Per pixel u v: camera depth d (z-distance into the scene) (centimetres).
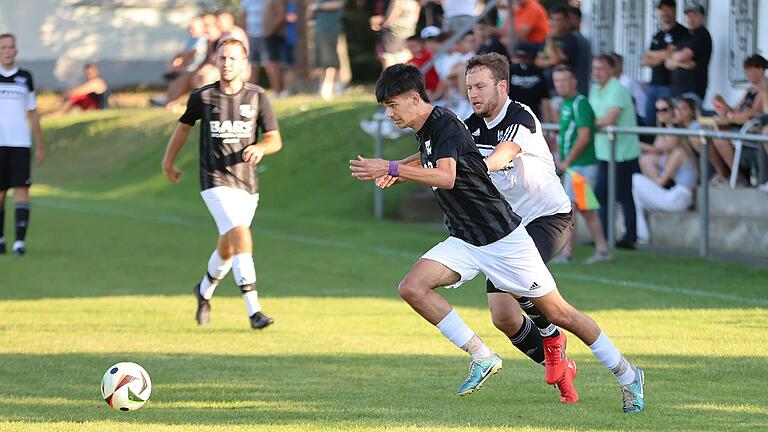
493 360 2142
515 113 2256
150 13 11662
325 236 5341
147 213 6294
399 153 6375
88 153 8256
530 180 2300
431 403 2211
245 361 2698
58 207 6644
